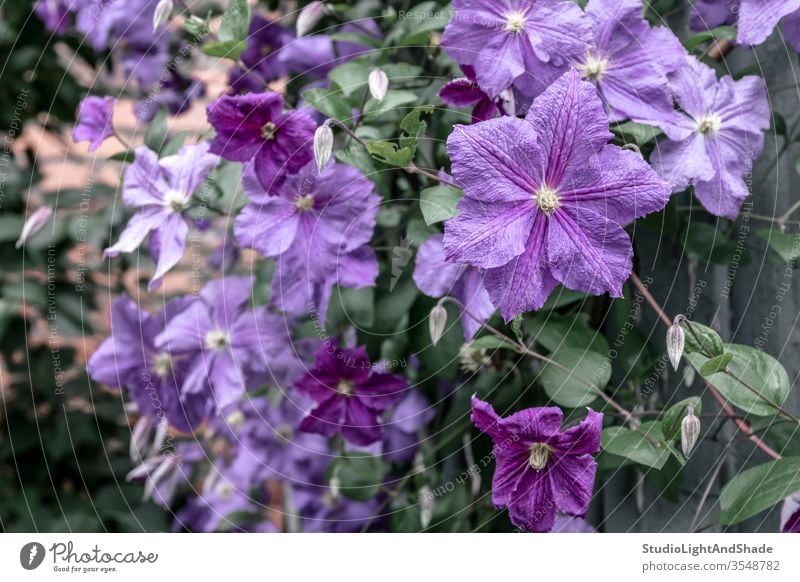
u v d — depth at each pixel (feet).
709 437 2.68
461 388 2.71
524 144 1.89
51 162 3.80
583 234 1.90
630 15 2.17
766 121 2.27
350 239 2.33
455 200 2.13
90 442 3.82
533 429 2.04
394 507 2.91
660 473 2.53
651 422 2.18
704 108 2.21
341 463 2.83
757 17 2.24
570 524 2.48
